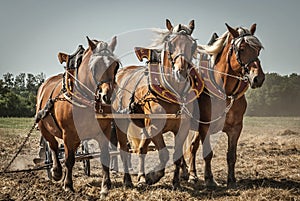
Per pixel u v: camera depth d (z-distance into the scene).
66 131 9.95
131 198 9.86
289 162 15.48
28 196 9.81
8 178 11.85
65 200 9.58
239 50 10.45
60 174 11.15
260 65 10.34
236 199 9.90
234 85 10.93
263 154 17.81
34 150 19.02
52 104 10.20
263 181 11.60
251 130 33.56
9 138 23.89
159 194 10.20
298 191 10.56
